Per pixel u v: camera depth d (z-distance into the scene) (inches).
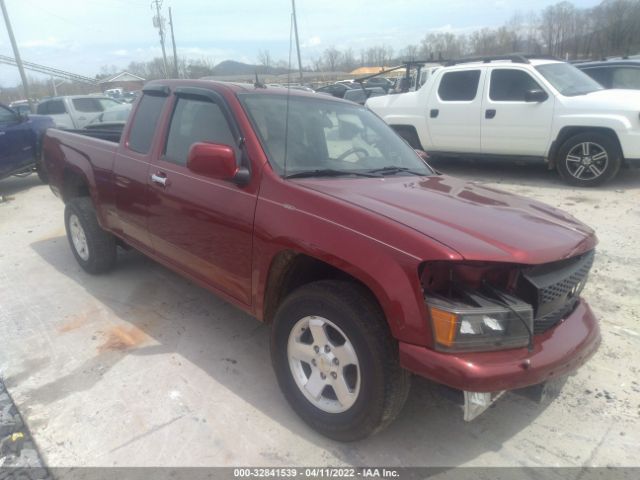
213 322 160.7
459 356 87.8
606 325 157.9
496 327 88.7
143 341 149.2
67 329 156.3
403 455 106.3
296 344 111.4
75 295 180.5
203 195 129.2
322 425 107.7
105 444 107.9
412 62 482.9
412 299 89.4
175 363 137.9
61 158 198.1
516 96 342.6
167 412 118.0
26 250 233.3
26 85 821.9
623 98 314.0
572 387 129.5
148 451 106.0
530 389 96.8
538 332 97.9
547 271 98.7
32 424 113.6
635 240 226.2
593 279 189.5
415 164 152.3
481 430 114.4
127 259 213.3
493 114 348.8
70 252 227.9
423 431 113.5
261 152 121.0
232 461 103.9
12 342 149.3
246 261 119.6
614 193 308.2
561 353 96.3
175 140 146.6
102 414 117.1
